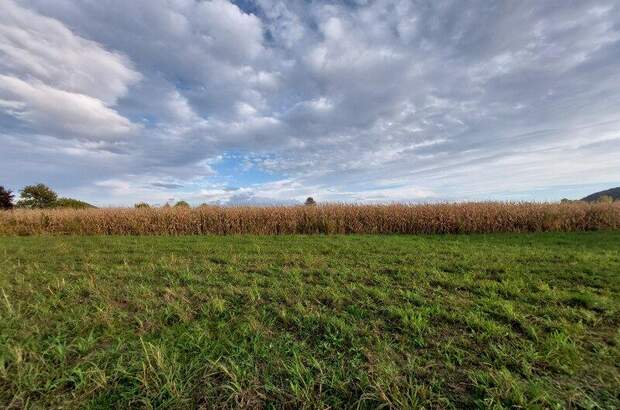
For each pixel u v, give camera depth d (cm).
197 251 725
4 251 750
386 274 488
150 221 1379
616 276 457
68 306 357
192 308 350
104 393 205
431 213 1273
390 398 197
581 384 211
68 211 1518
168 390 202
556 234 1095
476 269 511
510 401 192
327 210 1350
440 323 305
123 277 485
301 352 253
